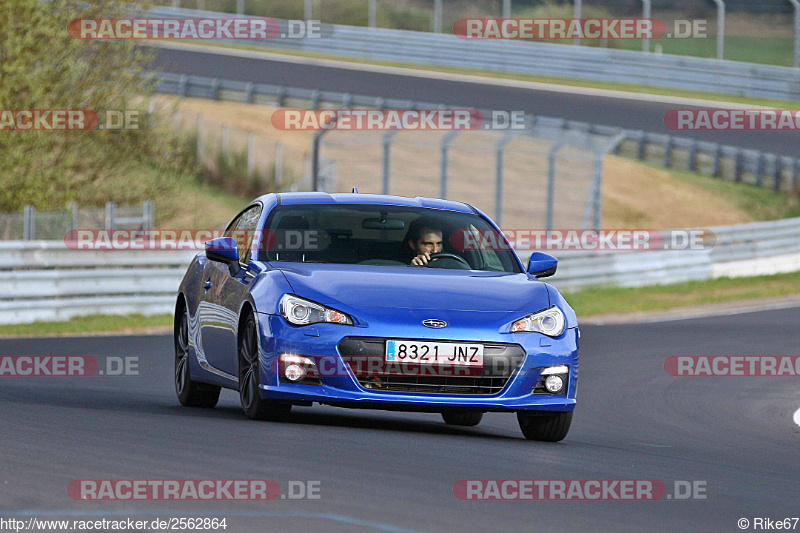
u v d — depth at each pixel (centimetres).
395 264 2722
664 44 18062
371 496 1709
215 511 1565
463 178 13562
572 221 12525
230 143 13175
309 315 2444
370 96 14862
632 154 13812
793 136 14875
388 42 18250
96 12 9088
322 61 17838
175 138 10550
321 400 2416
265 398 2456
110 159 9469
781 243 10569
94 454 1980
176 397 3356
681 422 3309
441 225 2842
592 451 2452
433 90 15462
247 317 2592
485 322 2473
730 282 9262
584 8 17475
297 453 2069
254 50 18725
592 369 4566
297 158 13400
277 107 14662
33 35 8644
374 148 14200
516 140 14875
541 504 1742
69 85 8981
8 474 1770
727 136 14712
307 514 1564
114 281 6194
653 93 16112
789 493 2038
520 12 17800
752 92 15800
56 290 5938
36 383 3528
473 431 2841
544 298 2605
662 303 7906
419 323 2433
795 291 8694
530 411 2497
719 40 16700
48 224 7031
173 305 6450
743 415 3550
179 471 1839
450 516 1606
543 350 2494
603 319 6994
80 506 1572
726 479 2150
